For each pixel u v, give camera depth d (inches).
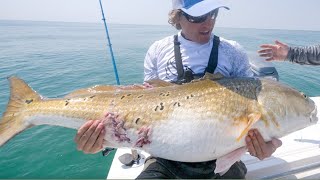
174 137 27.6
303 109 28.5
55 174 58.6
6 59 172.7
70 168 60.4
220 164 27.1
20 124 30.5
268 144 28.0
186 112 27.8
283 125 27.8
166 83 31.1
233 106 27.5
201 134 27.2
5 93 100.3
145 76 36.7
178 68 33.3
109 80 127.2
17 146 67.9
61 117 30.1
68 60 175.9
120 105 29.4
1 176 57.7
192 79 32.7
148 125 28.2
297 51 43.4
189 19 31.9
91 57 190.4
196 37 33.1
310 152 37.2
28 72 137.9
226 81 29.2
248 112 27.3
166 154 28.0
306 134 41.5
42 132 74.4
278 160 35.7
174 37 35.0
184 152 27.5
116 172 34.7
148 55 36.8
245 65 34.4
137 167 35.6
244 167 32.7
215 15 32.0
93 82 122.8
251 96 27.9
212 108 27.6
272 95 27.8
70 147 67.8
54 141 70.2
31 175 58.3
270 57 45.8
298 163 35.4
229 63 33.5
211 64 32.8
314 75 132.3
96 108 29.6
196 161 27.9
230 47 33.8
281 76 128.2
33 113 30.5
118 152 39.3
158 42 36.4
